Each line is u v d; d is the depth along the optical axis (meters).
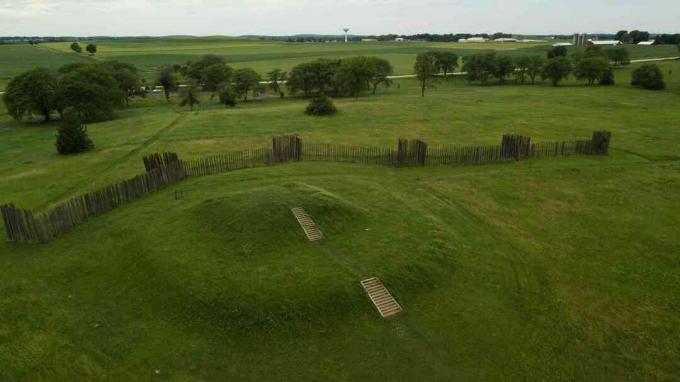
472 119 75.31
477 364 20.50
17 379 19.41
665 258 29.81
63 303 24.52
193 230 30.28
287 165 48.69
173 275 25.69
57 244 30.83
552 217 35.97
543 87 127.00
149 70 178.50
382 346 21.47
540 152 51.94
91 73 92.69
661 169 47.59
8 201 39.47
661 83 114.00
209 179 43.69
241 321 22.52
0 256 29.44
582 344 21.84
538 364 20.55
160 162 43.25
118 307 24.08
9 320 23.08
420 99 102.12
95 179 45.38
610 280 27.20
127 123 77.19
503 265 28.48
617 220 35.44
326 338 21.91
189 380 19.53
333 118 77.31
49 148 60.84
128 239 30.61
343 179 42.53
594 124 70.62
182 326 22.61
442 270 27.06
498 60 143.75
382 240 29.30
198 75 141.75
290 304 23.19
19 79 86.88
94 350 21.11
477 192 41.00
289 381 19.50
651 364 20.67
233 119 77.50
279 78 151.62
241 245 27.94
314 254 27.41
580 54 166.88
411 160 48.88
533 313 23.98
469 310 24.05
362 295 24.16
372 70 116.81
